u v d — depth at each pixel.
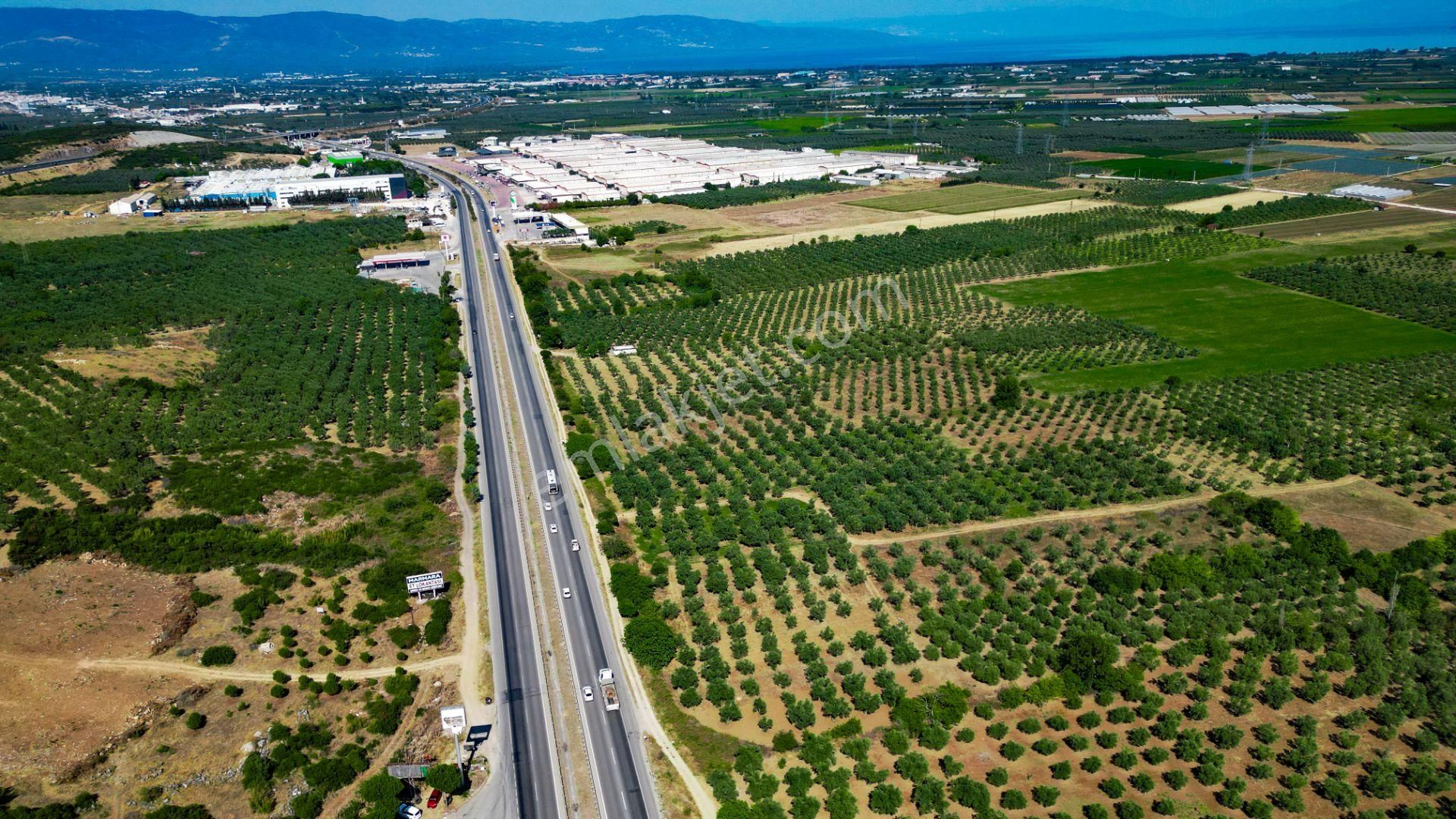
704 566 132.50
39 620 116.25
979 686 106.62
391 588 125.56
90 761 95.44
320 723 102.81
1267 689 103.44
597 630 119.44
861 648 113.19
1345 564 124.69
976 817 88.06
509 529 144.00
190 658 111.69
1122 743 97.88
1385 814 87.81
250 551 133.38
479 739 101.62
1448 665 107.12
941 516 140.88
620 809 91.88
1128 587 122.19
